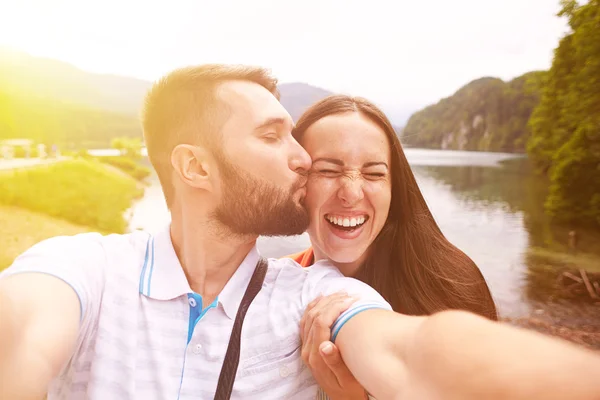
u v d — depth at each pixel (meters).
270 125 0.99
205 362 0.95
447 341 0.56
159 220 12.98
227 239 0.99
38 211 13.60
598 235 14.80
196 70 1.00
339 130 1.25
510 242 13.77
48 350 0.78
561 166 16.88
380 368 0.70
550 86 20.33
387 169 1.33
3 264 10.60
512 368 0.47
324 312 0.92
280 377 0.97
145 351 0.94
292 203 1.01
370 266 1.56
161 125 1.02
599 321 8.30
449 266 1.61
